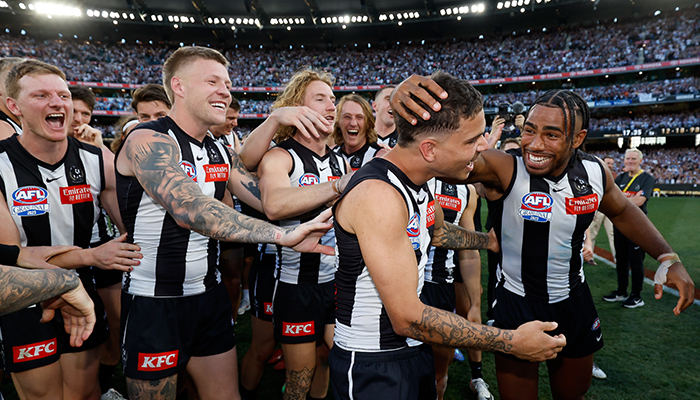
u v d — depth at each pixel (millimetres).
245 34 33250
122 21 28266
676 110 26562
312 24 30969
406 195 1254
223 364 2006
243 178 2111
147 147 1627
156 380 1779
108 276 2609
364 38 34094
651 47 27000
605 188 1888
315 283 2289
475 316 2438
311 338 2285
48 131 1925
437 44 33406
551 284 1950
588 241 2631
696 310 4438
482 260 6926
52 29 28703
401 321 1169
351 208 1216
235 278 3715
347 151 3197
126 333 1799
